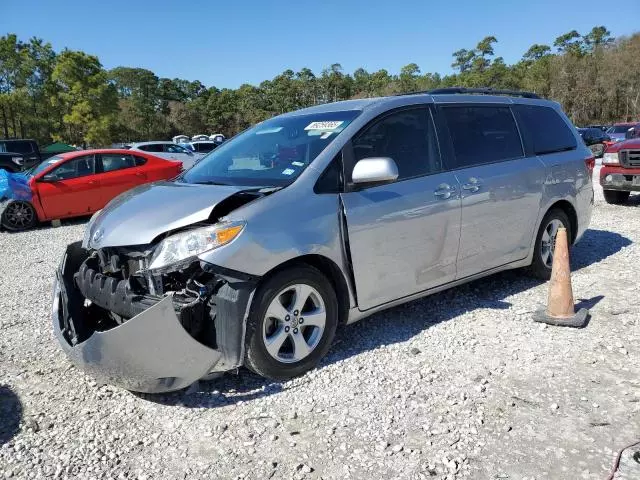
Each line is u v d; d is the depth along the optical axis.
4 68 58.50
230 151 4.57
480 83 99.38
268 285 3.33
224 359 3.27
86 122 57.75
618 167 10.19
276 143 4.25
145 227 3.32
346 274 3.74
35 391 3.55
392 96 4.46
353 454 2.79
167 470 2.71
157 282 3.24
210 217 3.32
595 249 6.94
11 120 58.50
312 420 3.10
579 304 4.88
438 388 3.42
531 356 3.83
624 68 73.81
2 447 2.94
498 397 3.29
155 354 3.06
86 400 3.42
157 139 91.56
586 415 3.08
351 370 3.68
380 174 3.58
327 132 4.02
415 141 4.30
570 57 81.81
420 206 4.09
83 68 58.25
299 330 3.54
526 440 2.86
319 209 3.59
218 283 3.27
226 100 117.25
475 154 4.70
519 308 4.77
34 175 10.66
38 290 6.00
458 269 4.52
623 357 3.79
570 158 5.64
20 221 10.32
